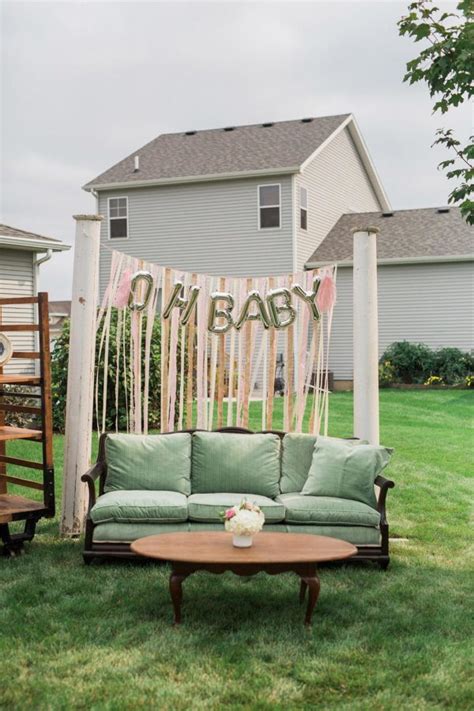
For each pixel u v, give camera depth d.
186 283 7.48
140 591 5.30
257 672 4.01
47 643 4.38
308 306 7.34
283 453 6.75
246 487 6.55
